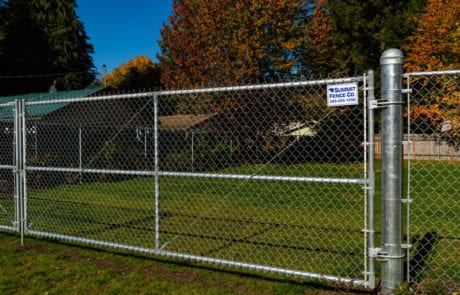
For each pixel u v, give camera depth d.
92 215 8.61
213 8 25.52
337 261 5.27
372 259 3.97
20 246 6.22
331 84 4.11
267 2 24.62
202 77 26.12
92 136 16.84
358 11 31.41
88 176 15.81
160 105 17.47
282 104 11.20
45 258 5.57
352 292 4.16
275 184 13.12
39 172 14.84
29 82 35.56
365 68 30.64
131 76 45.94
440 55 24.67
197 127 16.31
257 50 24.47
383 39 29.89
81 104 16.98
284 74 26.30
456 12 24.12
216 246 6.08
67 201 10.49
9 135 15.28
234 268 5.04
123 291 4.38
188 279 4.73
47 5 36.66
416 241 6.17
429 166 12.78
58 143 15.95
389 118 3.83
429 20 25.08
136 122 18.19
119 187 13.39
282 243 6.21
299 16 26.22
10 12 35.62
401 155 3.85
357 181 4.02
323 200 10.21
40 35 36.06
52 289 4.45
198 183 14.09
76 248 6.07
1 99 20.50
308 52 26.38
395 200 3.85
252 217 8.25
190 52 26.73
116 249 5.96
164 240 6.48
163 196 11.36
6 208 9.45
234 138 14.05
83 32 39.12
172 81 28.14
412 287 4.01
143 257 5.55
